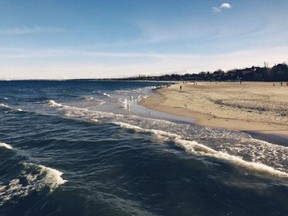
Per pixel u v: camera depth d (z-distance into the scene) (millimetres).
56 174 14289
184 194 11812
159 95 64312
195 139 20141
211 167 14398
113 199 11578
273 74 156375
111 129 25000
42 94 86500
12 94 88188
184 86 107125
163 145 19000
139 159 16328
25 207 11273
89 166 15719
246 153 16453
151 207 10898
